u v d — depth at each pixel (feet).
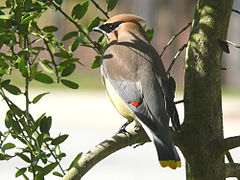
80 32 20.80
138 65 25.95
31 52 18.33
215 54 20.13
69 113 95.55
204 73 20.17
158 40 129.70
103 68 26.96
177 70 123.65
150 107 24.53
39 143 17.76
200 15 20.38
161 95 24.70
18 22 18.07
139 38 26.91
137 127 20.92
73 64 19.76
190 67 20.42
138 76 25.62
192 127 20.43
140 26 27.50
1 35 18.08
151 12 131.44
